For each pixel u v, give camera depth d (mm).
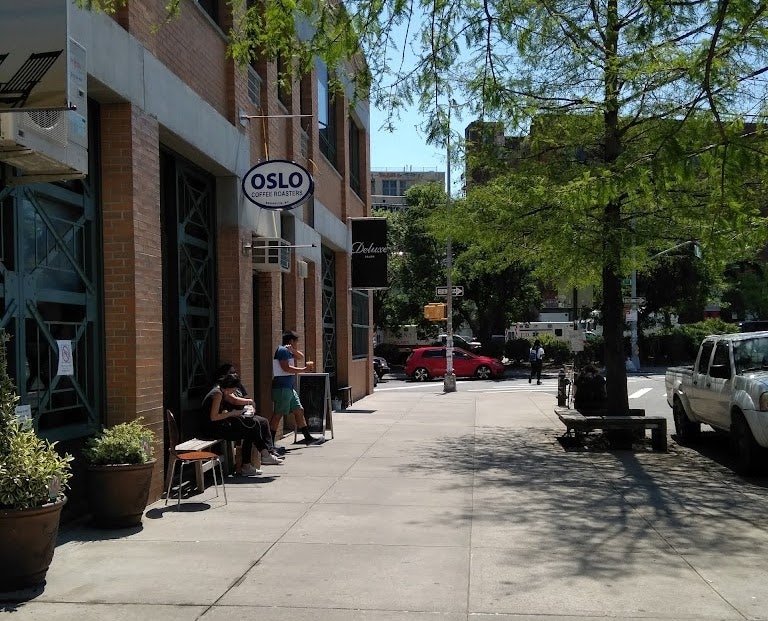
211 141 10047
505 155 12930
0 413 5422
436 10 8008
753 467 9766
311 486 9188
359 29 7672
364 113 24234
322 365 18156
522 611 4996
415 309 45250
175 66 9188
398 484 9312
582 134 12320
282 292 14664
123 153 7727
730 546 6590
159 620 4836
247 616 4902
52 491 5469
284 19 7008
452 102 8977
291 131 14633
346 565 5984
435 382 37125
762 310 53312
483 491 8906
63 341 6980
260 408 13227
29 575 5406
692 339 46875
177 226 9547
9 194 6273
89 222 7594
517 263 21766
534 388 29359
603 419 12156
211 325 10867
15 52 5414
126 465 6957
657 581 5621
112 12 7168
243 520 7453
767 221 9633
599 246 11852
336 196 20609
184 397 9656
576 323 23422
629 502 8352
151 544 6578
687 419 13023
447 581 5602
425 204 42344
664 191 8992
